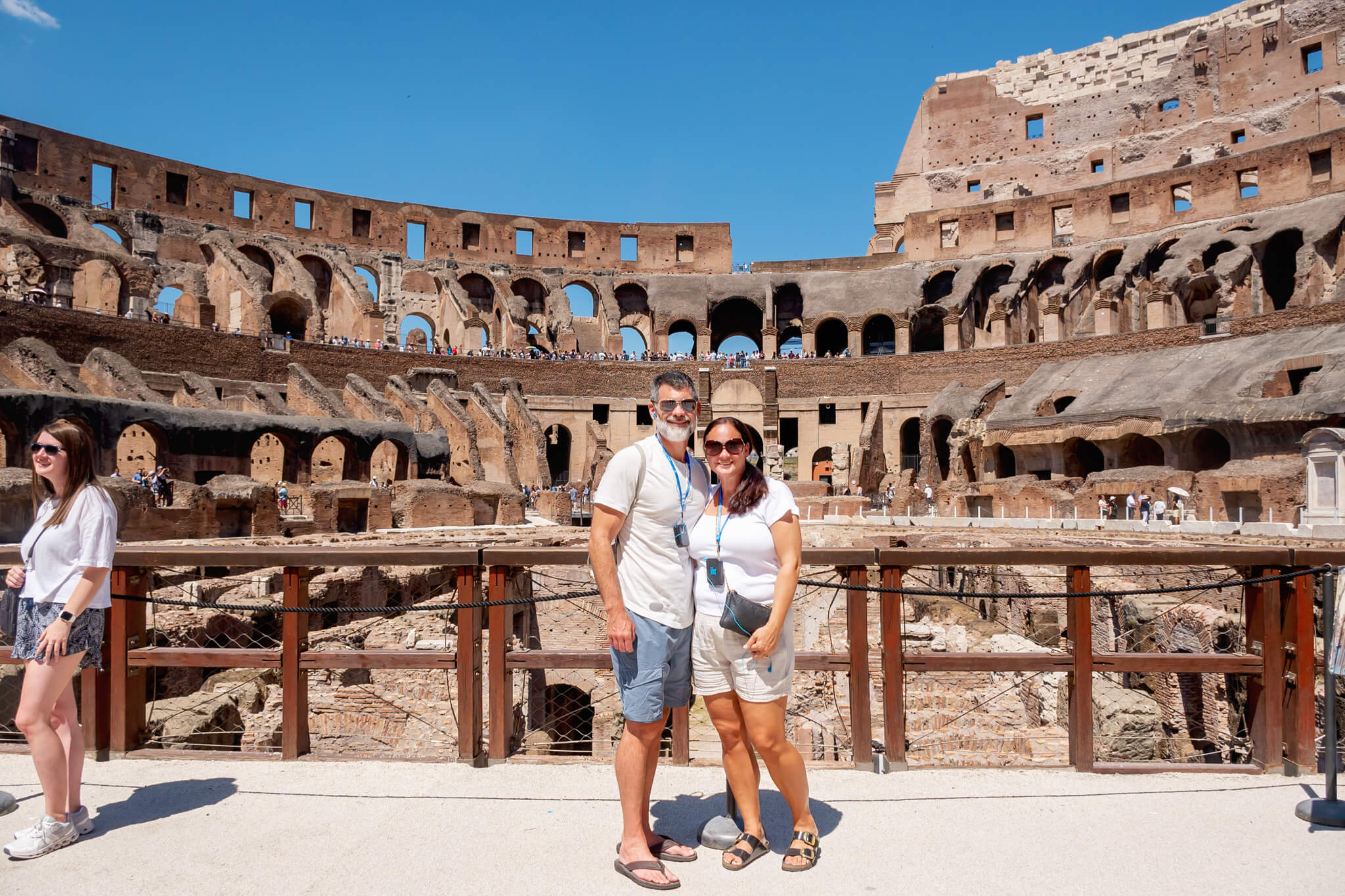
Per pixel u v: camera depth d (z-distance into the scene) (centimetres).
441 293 6638
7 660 575
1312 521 2631
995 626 2317
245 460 3541
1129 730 1277
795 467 6556
